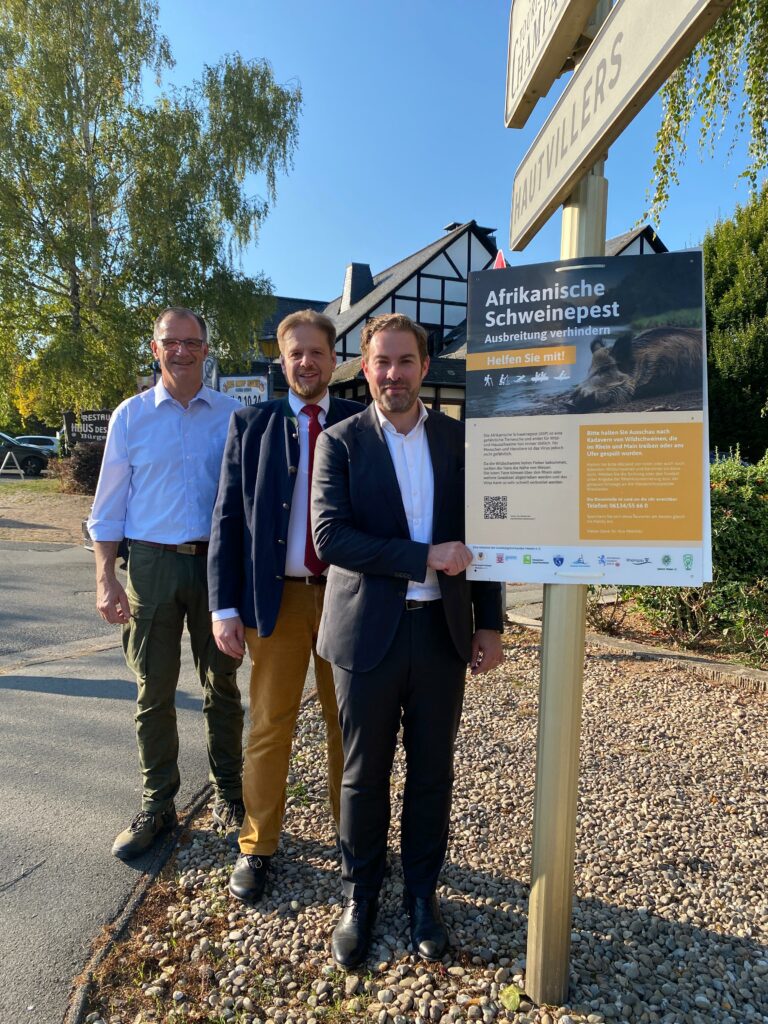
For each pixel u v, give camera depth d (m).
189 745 3.63
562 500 1.72
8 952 2.11
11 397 21.14
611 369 1.67
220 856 2.63
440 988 1.96
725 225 20.38
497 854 2.65
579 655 1.80
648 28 1.27
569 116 1.68
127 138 17.97
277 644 2.45
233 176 18.95
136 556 2.71
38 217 17.58
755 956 2.14
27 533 11.48
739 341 19.12
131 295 18.05
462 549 1.88
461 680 2.20
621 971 2.04
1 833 2.74
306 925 2.23
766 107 5.17
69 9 17.25
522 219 2.11
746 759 3.50
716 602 5.21
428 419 2.19
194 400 2.75
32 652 5.35
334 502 2.11
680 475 1.64
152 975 2.04
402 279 22.81
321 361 2.44
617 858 2.64
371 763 2.15
